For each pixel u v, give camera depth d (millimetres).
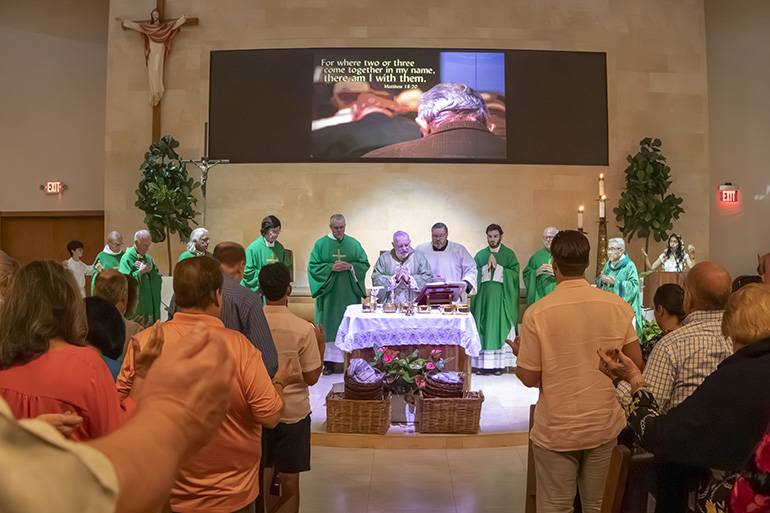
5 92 10766
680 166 9727
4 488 302
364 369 5672
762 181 10180
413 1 9539
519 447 5512
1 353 1773
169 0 9672
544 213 9477
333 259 8422
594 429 2727
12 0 10797
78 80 10789
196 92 9562
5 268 2805
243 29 9555
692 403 1970
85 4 10797
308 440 3508
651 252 9648
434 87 9477
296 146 9492
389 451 5402
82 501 318
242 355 2129
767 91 10219
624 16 9695
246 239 9469
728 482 1934
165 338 2152
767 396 1875
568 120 9562
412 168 9469
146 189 8836
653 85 9703
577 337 2738
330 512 4164
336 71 9484
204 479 2127
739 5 10305
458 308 6242
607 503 2215
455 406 5551
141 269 7641
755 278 4121
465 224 9469
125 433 378
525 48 9539
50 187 10680
